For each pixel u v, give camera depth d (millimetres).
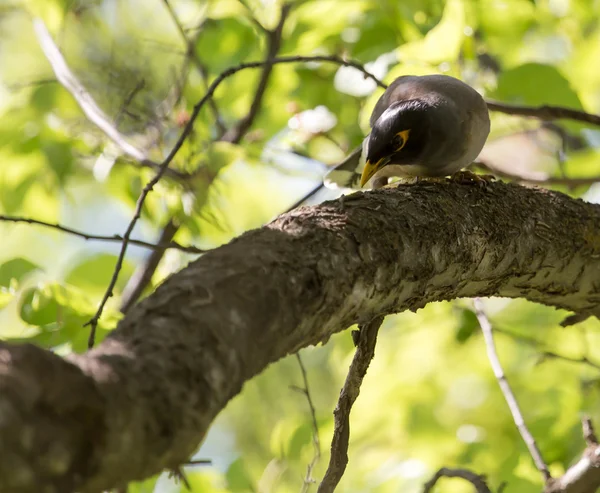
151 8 13547
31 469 2891
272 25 11195
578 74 13281
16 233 15727
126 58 11508
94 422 3074
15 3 11773
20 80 12719
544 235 6156
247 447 15023
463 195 5879
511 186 6336
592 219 6453
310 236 4504
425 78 7848
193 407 3381
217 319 3678
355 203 5113
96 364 3238
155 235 10414
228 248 4164
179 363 3422
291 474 9211
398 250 4949
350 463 12016
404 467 10664
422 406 11461
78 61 11617
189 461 3713
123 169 10531
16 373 2980
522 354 12898
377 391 12758
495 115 11672
